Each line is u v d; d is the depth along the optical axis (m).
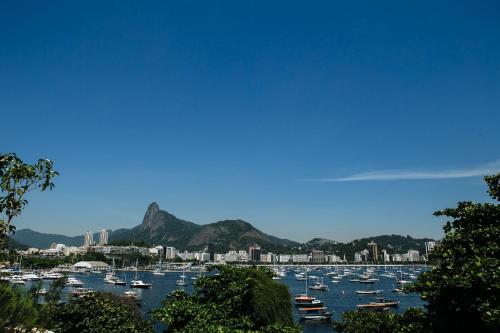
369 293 138.12
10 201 11.09
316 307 94.19
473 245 11.11
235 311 21.27
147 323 25.20
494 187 12.73
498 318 8.41
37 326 12.02
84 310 22.05
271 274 25.78
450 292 10.30
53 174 11.75
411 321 12.62
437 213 13.29
